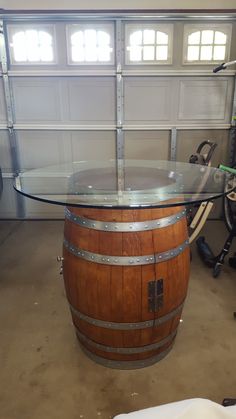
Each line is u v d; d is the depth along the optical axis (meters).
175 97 3.22
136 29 3.00
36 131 3.32
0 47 3.05
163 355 1.51
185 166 2.19
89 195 1.31
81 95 3.21
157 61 3.10
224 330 1.71
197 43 3.05
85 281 1.31
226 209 3.10
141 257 1.24
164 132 3.33
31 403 1.29
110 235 1.24
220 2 3.03
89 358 1.52
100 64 3.11
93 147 3.38
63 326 1.76
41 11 2.93
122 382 1.38
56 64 3.11
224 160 3.43
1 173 3.09
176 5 3.05
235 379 1.39
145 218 1.23
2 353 1.56
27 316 1.85
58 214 3.56
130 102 3.23
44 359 1.52
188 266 1.45
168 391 1.33
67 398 1.31
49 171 2.06
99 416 1.23
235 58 3.11
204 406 0.64
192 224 2.37
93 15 2.93
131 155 3.41
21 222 3.51
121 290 1.27
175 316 1.44
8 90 3.19
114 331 1.35
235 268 2.38
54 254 2.67
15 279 2.27
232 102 3.24
